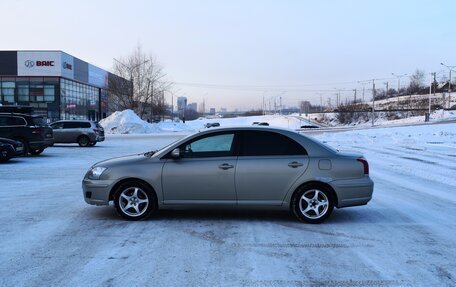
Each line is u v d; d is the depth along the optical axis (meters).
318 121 108.56
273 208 7.50
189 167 7.44
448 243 6.37
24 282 4.80
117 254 5.77
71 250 5.94
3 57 58.69
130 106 71.00
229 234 6.77
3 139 17.80
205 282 4.81
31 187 11.41
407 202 9.48
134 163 7.61
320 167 7.41
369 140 32.97
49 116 59.78
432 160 19.03
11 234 6.74
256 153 7.49
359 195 7.47
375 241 6.45
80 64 67.12
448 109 92.69
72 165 16.89
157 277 4.95
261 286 4.71
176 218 7.80
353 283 4.82
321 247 6.13
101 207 8.77
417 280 4.92
